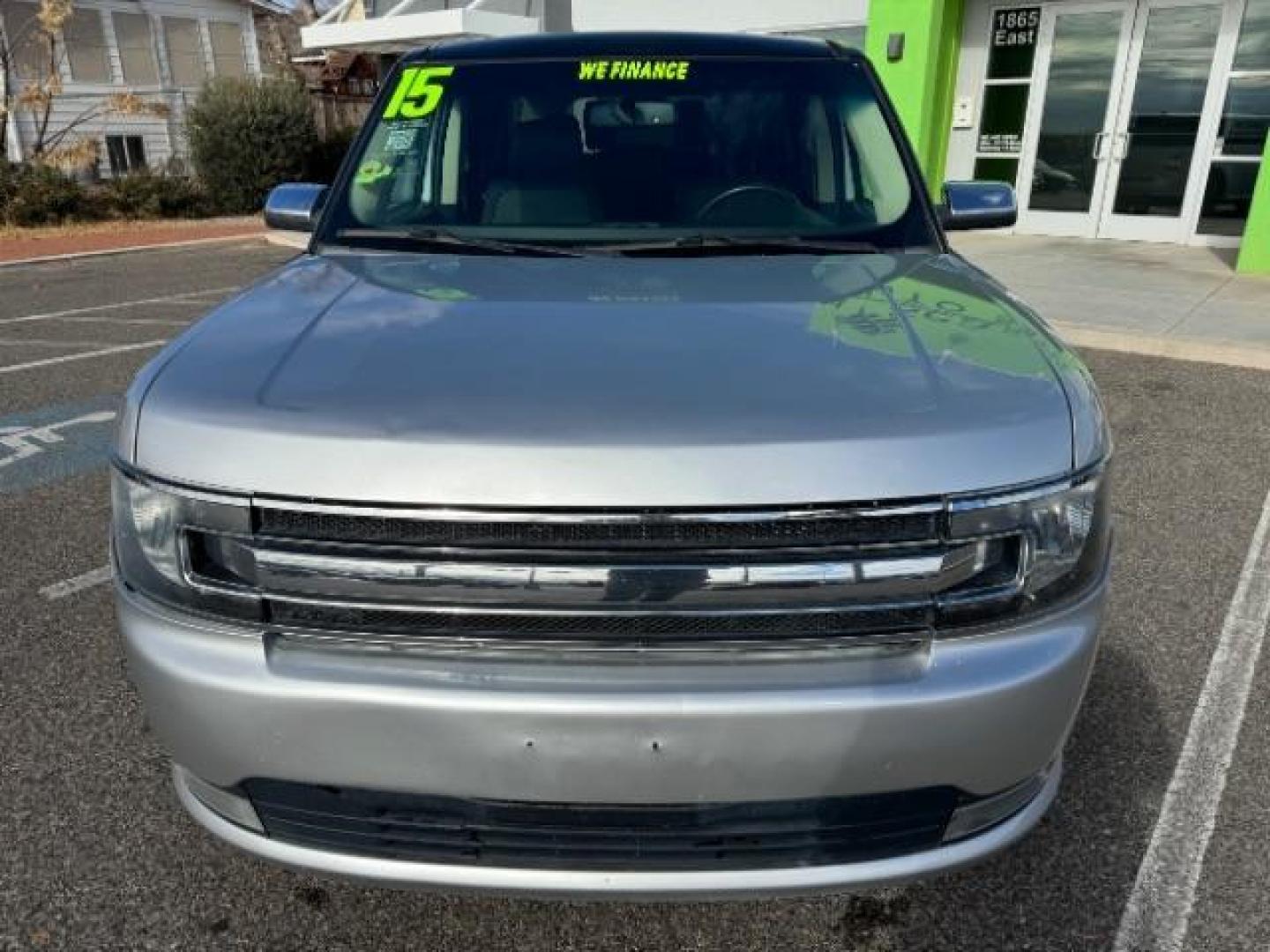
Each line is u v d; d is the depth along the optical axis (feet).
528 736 5.13
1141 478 15.31
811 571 4.98
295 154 59.67
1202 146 36.40
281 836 5.81
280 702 5.22
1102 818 7.91
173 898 7.16
